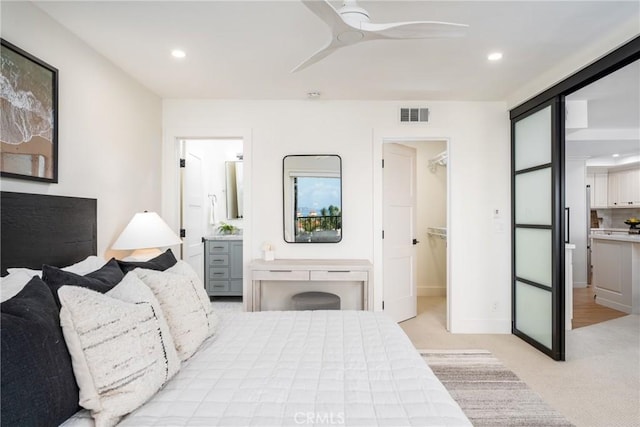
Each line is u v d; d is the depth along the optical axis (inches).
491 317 133.9
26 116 66.8
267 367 53.1
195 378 49.8
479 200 133.6
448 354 112.3
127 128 106.6
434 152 197.2
